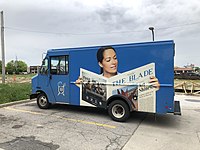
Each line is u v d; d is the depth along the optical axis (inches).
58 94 308.8
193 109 358.0
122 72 255.3
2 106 347.9
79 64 286.4
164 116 295.7
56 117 278.1
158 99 236.7
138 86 246.4
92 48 274.8
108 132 217.0
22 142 183.6
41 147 173.0
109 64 262.8
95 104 276.2
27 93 474.0
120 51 255.6
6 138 193.2
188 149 174.7
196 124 255.6
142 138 200.5
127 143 186.2
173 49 228.1
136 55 246.5
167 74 231.0
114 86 260.8
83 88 284.4
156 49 235.8
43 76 324.5
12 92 469.4
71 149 170.6
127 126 241.4
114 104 261.3
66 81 299.3
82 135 205.5
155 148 175.6
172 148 176.4
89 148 173.2
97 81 272.5
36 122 250.7
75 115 291.3
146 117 287.1
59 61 304.2
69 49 294.5
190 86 660.1
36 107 348.5
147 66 240.5
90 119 270.2
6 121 253.4
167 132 221.6
